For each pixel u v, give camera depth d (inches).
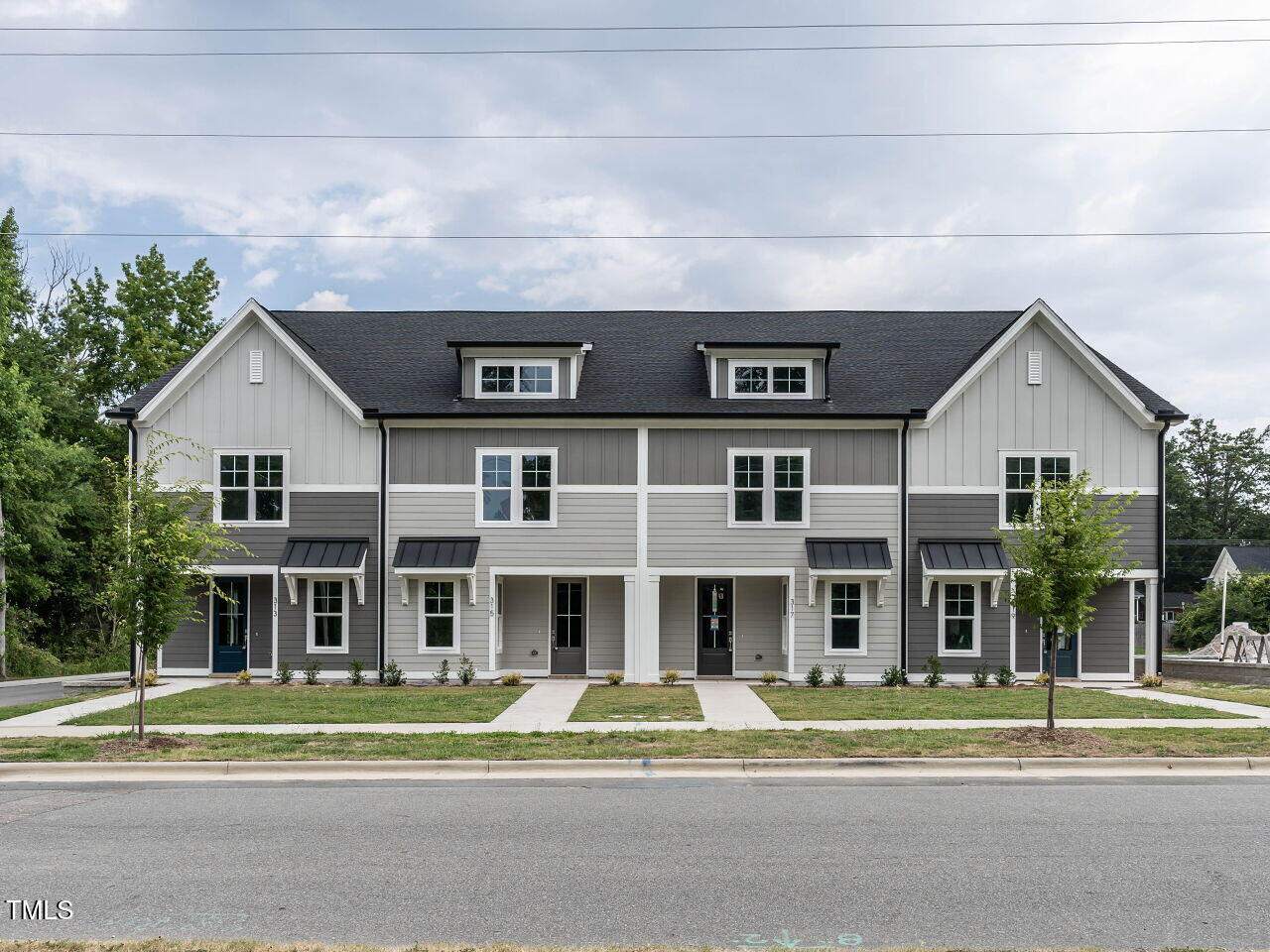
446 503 861.2
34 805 394.6
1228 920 256.1
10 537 1101.1
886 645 848.3
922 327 1010.1
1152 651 855.1
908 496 852.0
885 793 416.5
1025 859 312.8
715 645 884.6
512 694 744.3
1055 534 541.0
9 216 1181.7
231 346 868.6
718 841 334.0
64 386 1395.2
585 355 951.0
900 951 231.5
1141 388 892.6
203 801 401.7
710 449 861.2
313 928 246.8
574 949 231.3
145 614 524.1
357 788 429.7
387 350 964.0
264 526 857.5
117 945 230.4
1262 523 3002.0
